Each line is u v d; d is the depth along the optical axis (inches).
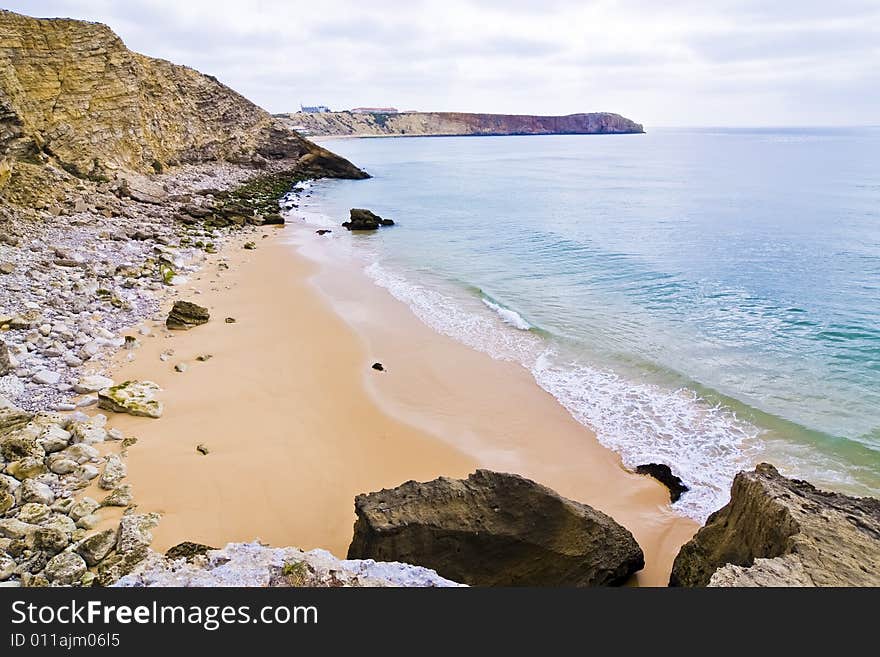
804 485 303.6
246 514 371.6
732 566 251.6
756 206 1779.0
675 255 1152.2
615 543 335.9
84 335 592.7
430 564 320.5
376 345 687.7
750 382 590.6
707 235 1349.7
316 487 407.8
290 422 490.0
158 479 388.5
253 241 1230.9
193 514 362.0
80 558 295.6
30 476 364.8
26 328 581.3
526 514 331.3
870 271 986.1
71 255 868.6
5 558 292.4
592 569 327.0
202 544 322.3
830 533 258.4
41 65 1331.2
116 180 1393.9
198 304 766.5
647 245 1256.8
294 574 243.8
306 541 356.8
